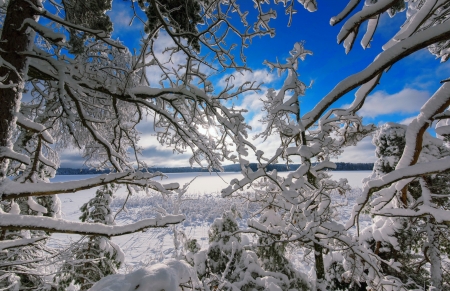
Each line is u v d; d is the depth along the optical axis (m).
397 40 2.35
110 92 3.35
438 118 2.69
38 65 2.85
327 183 4.55
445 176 5.32
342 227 4.33
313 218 4.22
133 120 5.56
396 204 5.17
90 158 5.73
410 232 5.86
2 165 2.39
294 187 3.96
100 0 3.08
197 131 4.38
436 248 4.85
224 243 4.74
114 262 5.51
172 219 2.80
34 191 2.35
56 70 2.79
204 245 12.40
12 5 2.68
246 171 3.76
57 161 6.00
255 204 6.61
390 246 6.00
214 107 4.09
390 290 4.96
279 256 5.09
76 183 2.51
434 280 4.76
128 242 12.77
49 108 4.30
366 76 1.90
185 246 5.07
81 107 3.21
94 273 5.22
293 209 4.36
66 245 3.50
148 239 13.23
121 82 3.62
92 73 3.20
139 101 3.50
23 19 2.69
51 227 2.27
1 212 2.19
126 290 1.58
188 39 3.44
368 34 2.25
